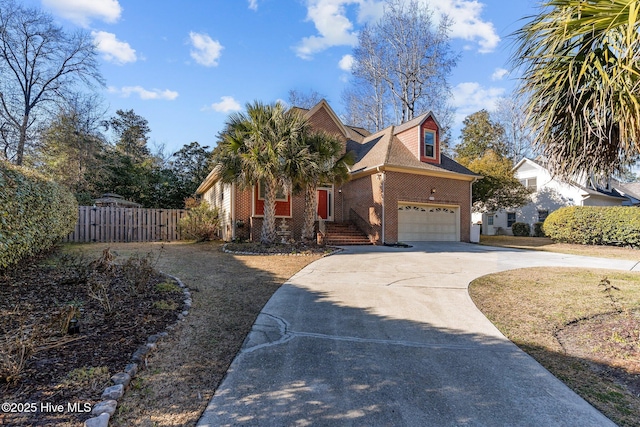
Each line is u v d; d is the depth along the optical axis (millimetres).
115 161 22891
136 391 2697
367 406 2592
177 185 25031
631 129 3299
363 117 28078
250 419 2406
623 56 3223
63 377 2680
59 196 9055
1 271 5465
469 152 30344
